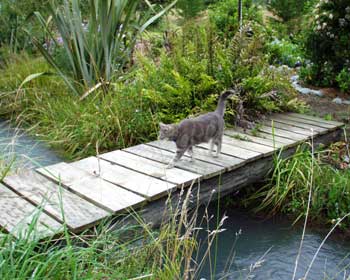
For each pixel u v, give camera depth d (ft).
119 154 13.83
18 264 7.07
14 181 11.39
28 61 25.13
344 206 13.25
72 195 10.66
